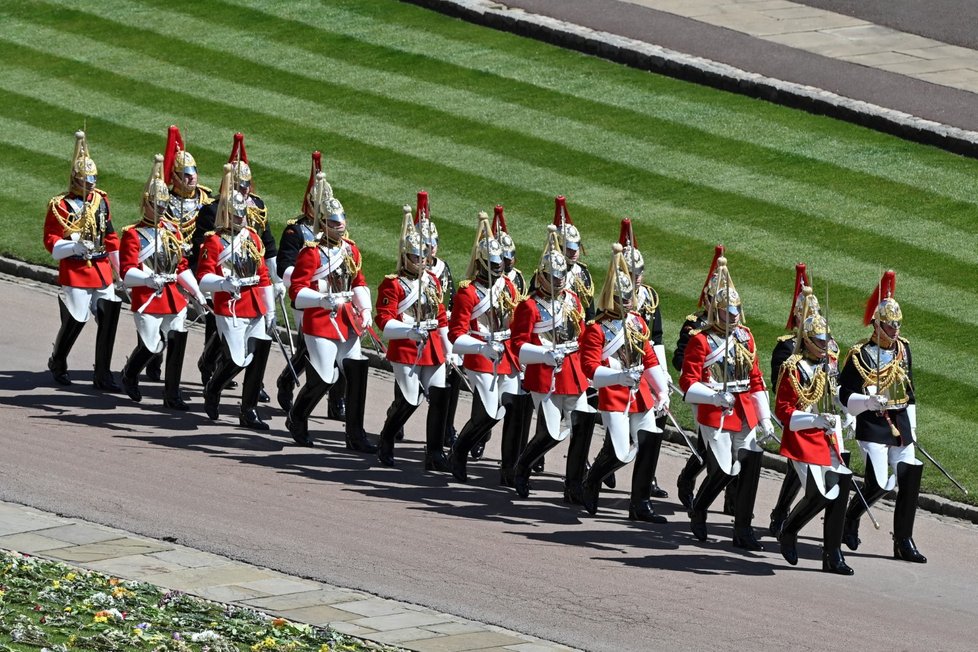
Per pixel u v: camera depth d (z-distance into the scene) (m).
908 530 57.19
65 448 62.03
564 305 60.31
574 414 60.41
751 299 78.75
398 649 44.62
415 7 111.12
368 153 94.19
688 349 58.19
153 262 67.88
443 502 59.81
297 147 95.19
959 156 90.69
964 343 74.56
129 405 68.56
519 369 61.25
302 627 45.31
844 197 87.38
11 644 41.41
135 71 104.69
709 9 111.19
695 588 52.41
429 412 63.47
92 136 97.75
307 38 107.50
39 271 84.69
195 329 79.44
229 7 111.81
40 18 111.62
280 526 55.31
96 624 43.41
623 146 93.44
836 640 48.22
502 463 62.78
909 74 99.94
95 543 52.19
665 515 61.25
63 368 70.50
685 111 96.75
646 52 101.81
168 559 51.34
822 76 99.38
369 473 62.59
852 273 80.56
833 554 55.34
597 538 57.09
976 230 83.81
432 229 63.62
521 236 85.44
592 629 48.00
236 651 42.34
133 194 91.62
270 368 75.69
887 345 57.28
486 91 100.19
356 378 64.75
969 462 65.62
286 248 67.50
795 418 55.22
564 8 110.25
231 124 98.00
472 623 47.62
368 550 53.62
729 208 87.00
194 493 58.09
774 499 63.84
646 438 59.16
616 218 86.62
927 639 48.81
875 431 57.09
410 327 62.62
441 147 94.50
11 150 96.62
